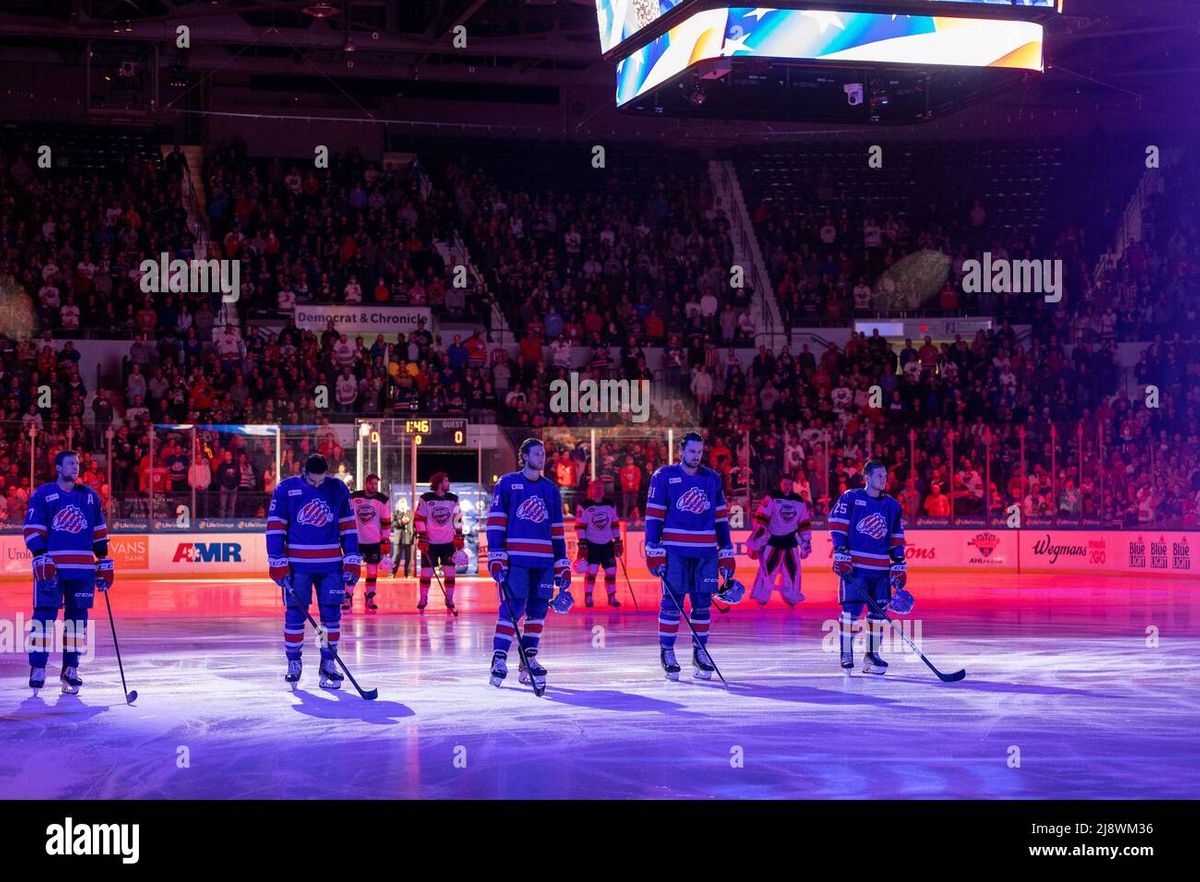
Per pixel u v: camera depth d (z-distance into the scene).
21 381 27.75
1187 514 25.83
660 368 31.88
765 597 19.98
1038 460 28.17
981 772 7.62
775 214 36.41
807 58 14.78
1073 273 34.12
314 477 11.08
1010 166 37.19
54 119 35.59
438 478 18.66
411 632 15.88
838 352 31.75
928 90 17.39
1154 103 36.84
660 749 8.27
